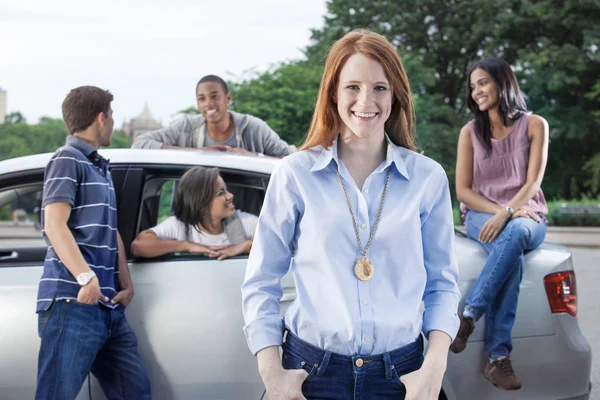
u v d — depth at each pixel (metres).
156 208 3.36
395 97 1.93
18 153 46.59
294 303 1.91
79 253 2.75
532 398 3.10
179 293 3.04
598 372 5.11
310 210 1.84
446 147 30.81
